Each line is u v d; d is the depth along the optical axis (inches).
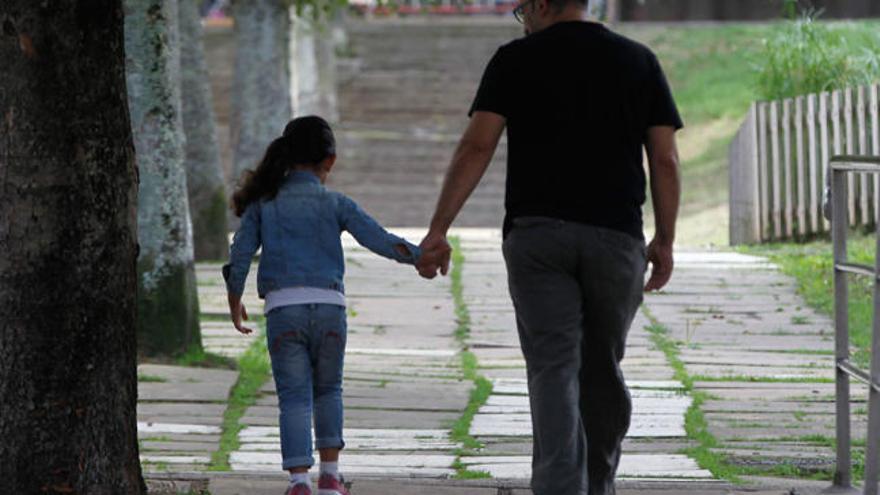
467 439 1274.6
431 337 1875.0
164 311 1632.6
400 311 2012.8
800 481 1039.0
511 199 773.3
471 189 777.6
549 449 741.9
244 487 937.5
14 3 717.9
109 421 756.0
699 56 3988.7
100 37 735.7
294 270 888.3
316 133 909.2
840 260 930.7
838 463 939.3
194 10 2396.7
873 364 840.3
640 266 776.9
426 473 1097.4
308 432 880.3
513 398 1489.9
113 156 746.2
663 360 1700.3
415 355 1754.4
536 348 760.3
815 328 1894.7
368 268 2290.8
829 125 2465.6
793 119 2524.6
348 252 2436.0
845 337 933.2
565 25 776.9
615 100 767.1
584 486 746.8
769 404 1439.5
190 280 1653.5
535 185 763.4
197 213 2409.0
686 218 2960.1
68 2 723.4
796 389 1521.9
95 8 731.4
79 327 739.4
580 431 753.0
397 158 3565.5
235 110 2778.1
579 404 792.9
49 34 722.2
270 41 2758.4
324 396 898.7
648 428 1314.0
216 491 925.2
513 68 770.8
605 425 792.3
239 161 2773.1
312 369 900.6
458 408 1435.8
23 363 733.3
